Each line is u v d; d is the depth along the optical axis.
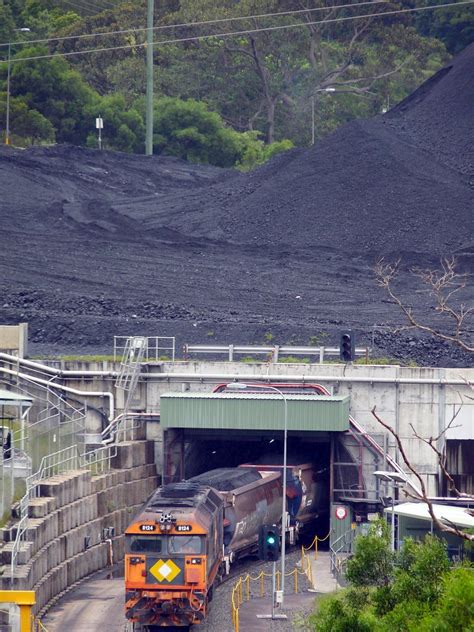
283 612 169.50
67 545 189.25
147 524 163.62
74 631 158.75
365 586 118.62
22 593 115.75
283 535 177.88
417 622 100.19
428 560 109.50
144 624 162.62
